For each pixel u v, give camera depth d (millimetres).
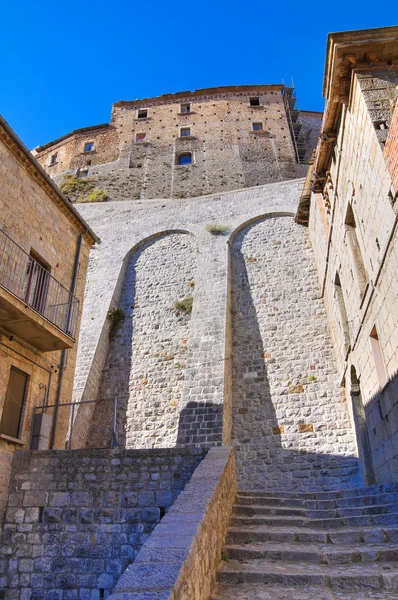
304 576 5387
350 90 11062
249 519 7660
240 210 24234
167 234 24875
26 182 12508
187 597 4109
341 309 15766
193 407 16359
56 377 12719
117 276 23109
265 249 22281
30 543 9258
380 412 11070
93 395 18875
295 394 16984
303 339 18422
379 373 10953
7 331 11031
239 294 20969
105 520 9117
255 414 16922
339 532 6883
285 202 23609
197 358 17922
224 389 16609
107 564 8727
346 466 14711
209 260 22094
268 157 38438
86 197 36906
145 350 20109
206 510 5617
